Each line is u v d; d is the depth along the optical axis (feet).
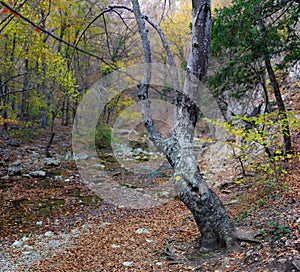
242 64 21.21
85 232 18.88
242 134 14.14
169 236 16.48
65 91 38.11
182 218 19.62
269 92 33.19
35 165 36.06
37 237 18.24
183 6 50.24
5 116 44.50
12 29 27.91
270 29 17.89
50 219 21.27
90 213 22.61
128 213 22.38
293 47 18.35
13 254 15.80
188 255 12.96
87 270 13.21
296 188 16.33
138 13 13.65
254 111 31.09
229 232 12.53
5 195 25.61
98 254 15.08
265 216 14.34
